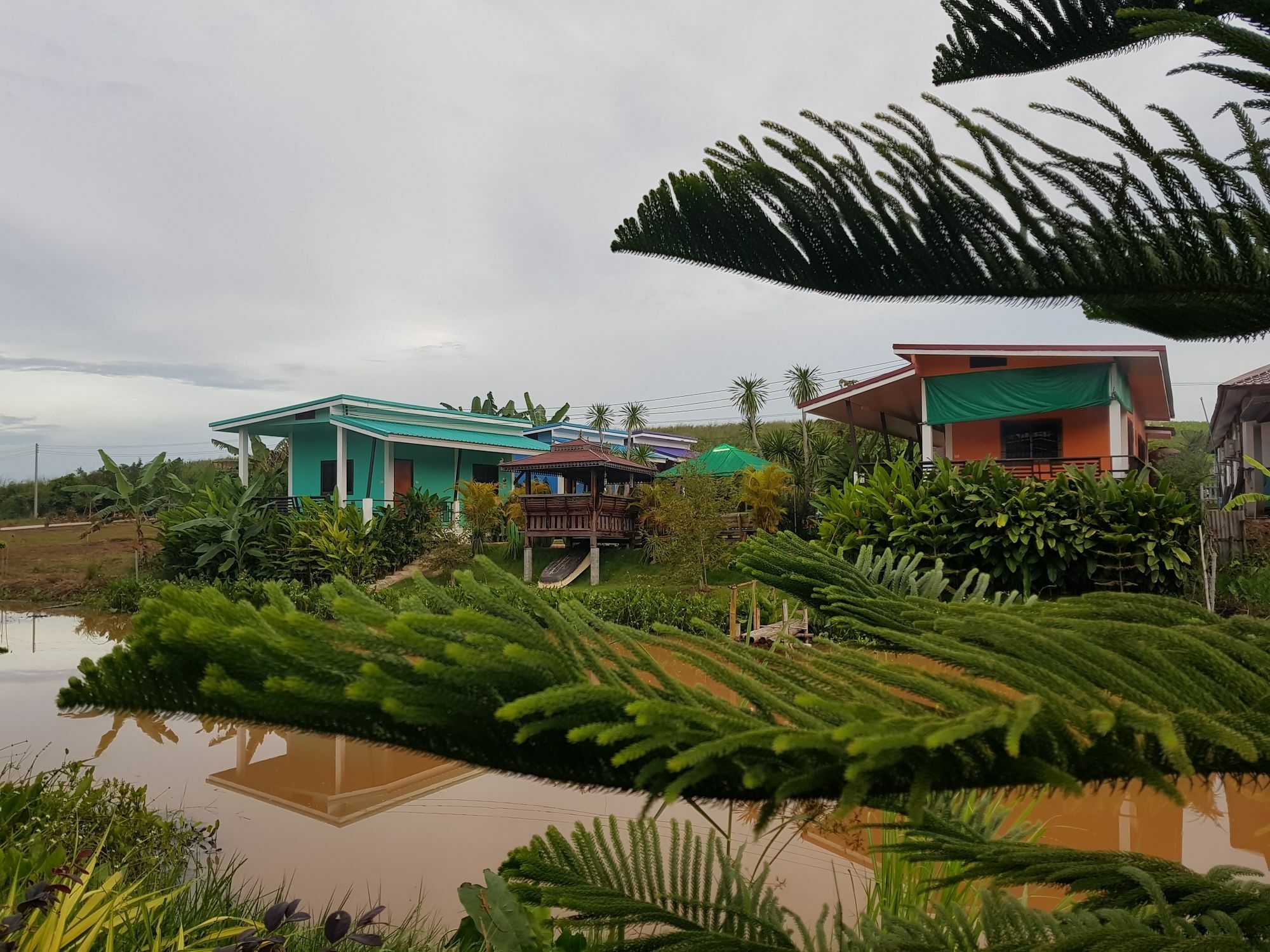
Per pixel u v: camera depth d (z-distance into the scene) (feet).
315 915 12.55
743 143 2.95
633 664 2.06
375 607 1.87
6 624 53.16
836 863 12.67
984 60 3.73
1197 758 1.95
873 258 2.98
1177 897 3.07
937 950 3.35
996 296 2.89
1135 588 29.14
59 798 14.38
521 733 1.64
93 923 7.45
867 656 2.41
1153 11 2.39
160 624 1.71
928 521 31.65
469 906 5.71
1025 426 51.16
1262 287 2.51
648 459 92.32
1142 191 2.46
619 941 3.66
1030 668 1.99
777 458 87.97
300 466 82.74
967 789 1.93
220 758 22.80
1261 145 2.48
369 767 21.90
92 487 67.00
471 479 81.97
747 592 33.47
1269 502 43.91
